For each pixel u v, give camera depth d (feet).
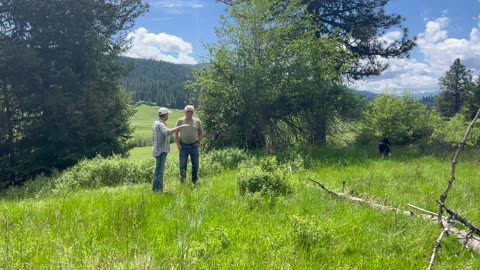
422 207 21.26
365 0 65.05
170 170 35.83
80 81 70.49
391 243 14.51
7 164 67.26
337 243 14.30
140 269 10.67
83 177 37.81
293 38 52.42
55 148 68.90
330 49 52.85
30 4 66.64
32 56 64.18
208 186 25.68
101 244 12.98
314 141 54.24
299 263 12.21
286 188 22.90
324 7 65.77
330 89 54.95
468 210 20.17
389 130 60.34
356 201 21.29
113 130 76.13
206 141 52.29
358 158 44.60
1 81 66.54
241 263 11.86
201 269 11.39
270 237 14.21
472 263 13.29
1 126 67.36
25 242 12.93
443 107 202.39
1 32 67.41
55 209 17.53
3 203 23.41
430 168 39.06
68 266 10.74
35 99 66.23
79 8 70.08
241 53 49.24
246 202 19.33
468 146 58.49
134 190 25.79
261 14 49.83
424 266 12.85
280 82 50.19
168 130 24.49
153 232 14.44
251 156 43.93
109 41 77.87
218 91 51.29
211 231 14.40
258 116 50.39
